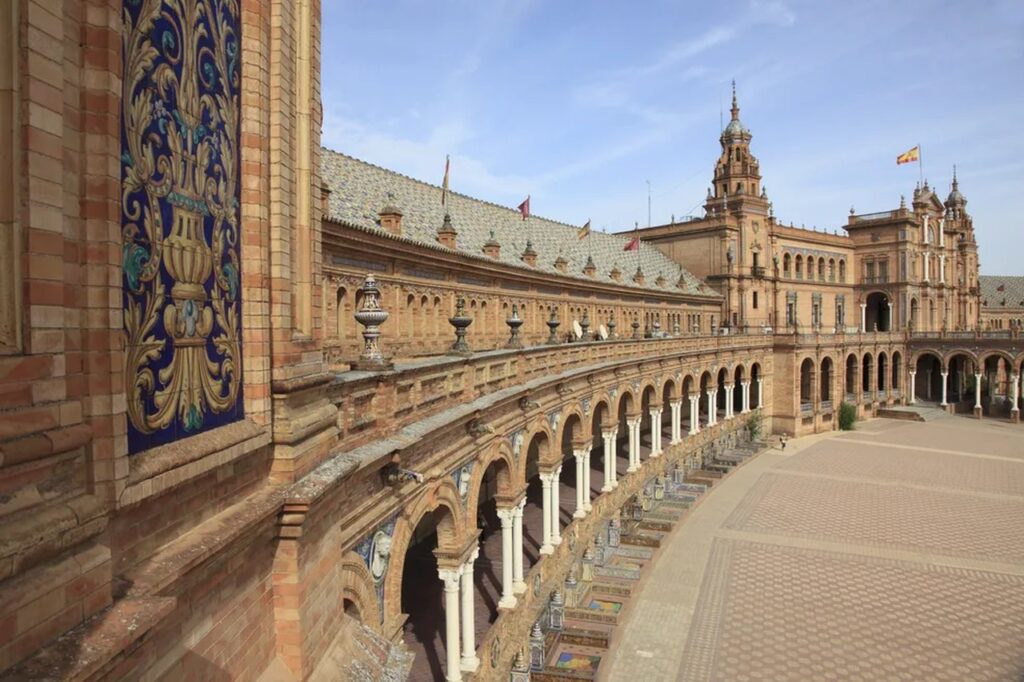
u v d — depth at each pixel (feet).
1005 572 101.40
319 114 30.89
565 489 123.75
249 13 24.52
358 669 30.55
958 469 167.73
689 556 107.65
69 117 15.20
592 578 96.53
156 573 17.49
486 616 72.13
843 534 118.42
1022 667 74.18
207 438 21.29
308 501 25.16
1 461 12.57
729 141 252.62
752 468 168.86
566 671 69.31
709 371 177.37
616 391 115.75
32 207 13.73
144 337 18.12
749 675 72.33
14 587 12.91
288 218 26.81
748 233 240.73
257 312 24.90
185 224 20.25
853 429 230.27
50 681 12.48
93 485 15.74
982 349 251.39
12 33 13.21
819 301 277.23
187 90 20.30
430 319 102.06
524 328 131.54
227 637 22.26
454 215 131.75
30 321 13.69
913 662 75.20
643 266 211.00
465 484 57.16
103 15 15.93
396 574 43.27
